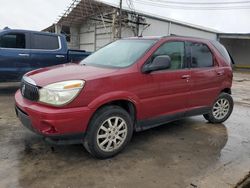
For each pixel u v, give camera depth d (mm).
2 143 3990
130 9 21547
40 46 7602
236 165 3646
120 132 3732
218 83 5219
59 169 3305
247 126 5562
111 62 4168
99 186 2980
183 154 3926
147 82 3918
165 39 4336
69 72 3635
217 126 5426
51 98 3193
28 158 3551
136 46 4320
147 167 3465
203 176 3299
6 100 6781
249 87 13391
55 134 3201
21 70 7305
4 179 3031
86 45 26109
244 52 32469
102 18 22594
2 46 7047
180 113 4594
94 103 3354
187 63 4613
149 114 4078
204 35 27469
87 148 3527
